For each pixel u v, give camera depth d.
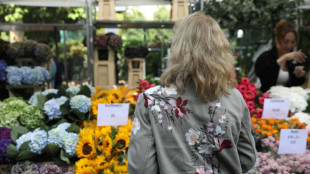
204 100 0.89
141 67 3.23
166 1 3.00
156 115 0.87
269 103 1.98
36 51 2.80
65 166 1.58
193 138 0.87
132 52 3.13
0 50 2.77
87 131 1.45
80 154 1.35
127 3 3.15
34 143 1.56
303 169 1.62
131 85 3.21
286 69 2.61
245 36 4.16
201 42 0.91
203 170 0.85
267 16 2.86
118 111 1.67
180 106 0.88
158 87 0.93
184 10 2.81
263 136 1.85
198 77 0.87
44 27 3.41
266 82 2.65
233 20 2.84
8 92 2.82
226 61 0.92
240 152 0.96
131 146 0.87
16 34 3.57
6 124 1.88
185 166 0.85
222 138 0.88
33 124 1.85
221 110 0.89
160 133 0.86
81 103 1.79
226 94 0.93
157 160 0.86
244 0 2.85
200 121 0.89
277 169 1.60
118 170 1.32
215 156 0.89
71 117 1.81
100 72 3.03
